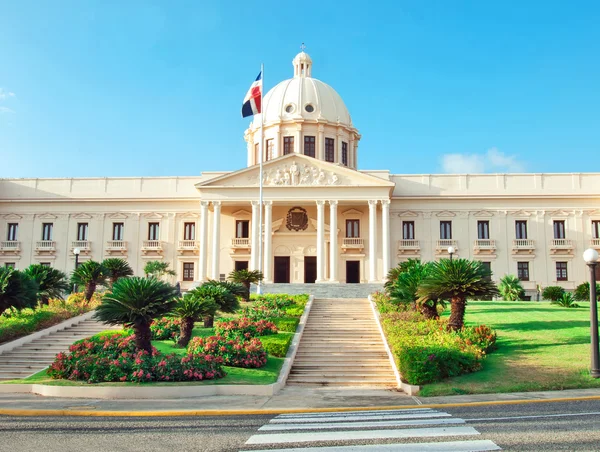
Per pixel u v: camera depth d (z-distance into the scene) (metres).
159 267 55.44
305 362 25.88
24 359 26.77
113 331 30.39
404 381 21.42
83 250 60.38
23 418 14.66
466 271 25.94
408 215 59.88
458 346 23.09
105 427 13.01
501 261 58.34
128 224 61.16
